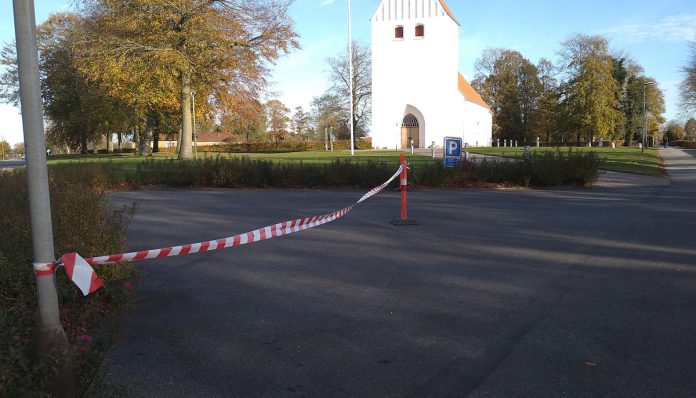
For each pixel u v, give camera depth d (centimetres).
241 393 371
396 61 5772
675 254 771
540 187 1841
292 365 414
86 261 364
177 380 390
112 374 398
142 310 543
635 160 3262
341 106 7419
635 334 467
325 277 665
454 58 5675
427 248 831
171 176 1909
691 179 2208
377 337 468
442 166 1908
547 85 8225
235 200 1512
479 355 428
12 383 256
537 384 377
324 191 1778
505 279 649
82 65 3184
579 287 611
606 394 362
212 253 800
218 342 461
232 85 3303
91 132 5609
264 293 600
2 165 4325
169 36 3009
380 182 1850
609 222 1070
